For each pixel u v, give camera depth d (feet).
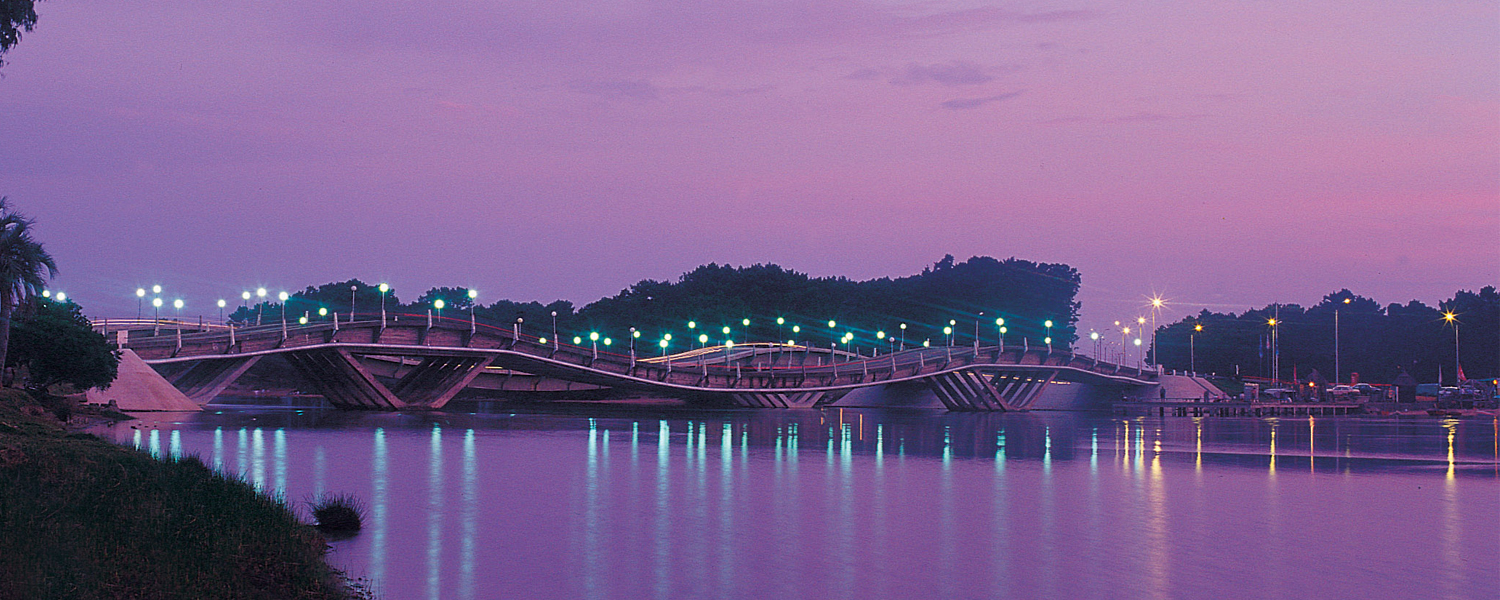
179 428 332.80
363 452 264.93
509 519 158.40
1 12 154.51
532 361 536.42
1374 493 208.44
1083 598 114.11
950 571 126.21
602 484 206.18
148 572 94.58
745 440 353.72
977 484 217.77
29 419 250.78
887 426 483.51
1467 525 165.58
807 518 165.37
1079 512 175.73
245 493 138.21
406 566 122.42
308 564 108.27
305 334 470.39
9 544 93.30
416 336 498.69
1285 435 436.35
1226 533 155.33
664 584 117.39
